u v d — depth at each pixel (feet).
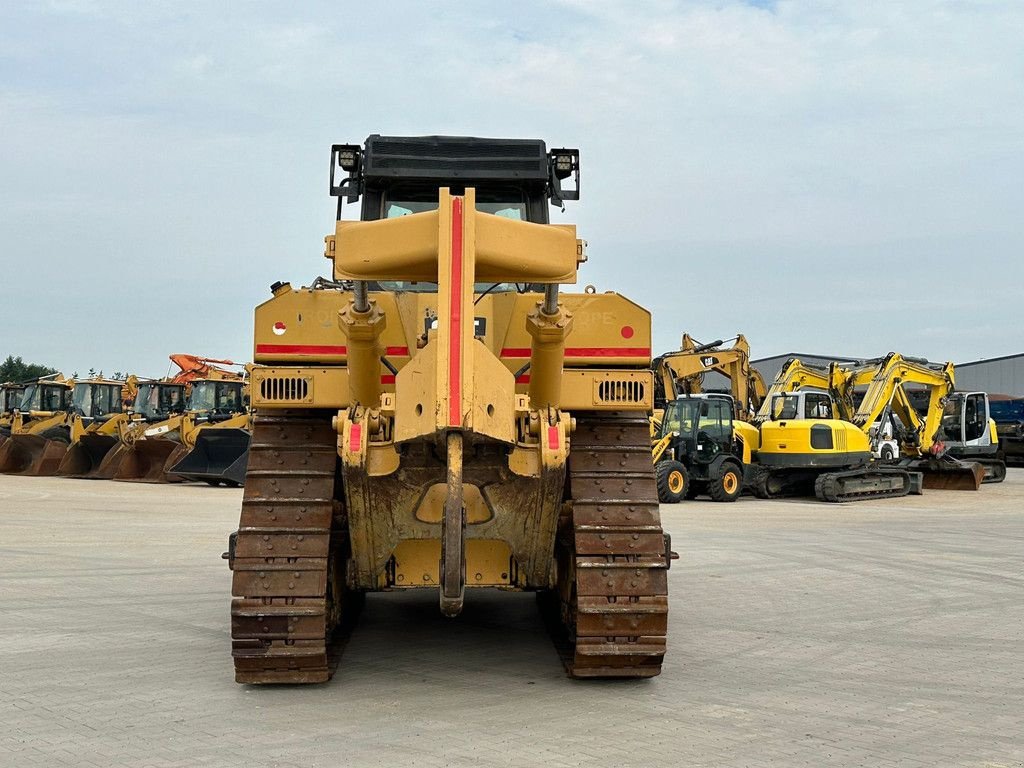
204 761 16.52
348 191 27.63
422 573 22.04
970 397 100.99
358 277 18.47
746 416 87.10
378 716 19.08
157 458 94.79
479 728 18.34
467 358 17.19
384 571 21.97
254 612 19.80
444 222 17.51
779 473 80.23
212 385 101.50
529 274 18.38
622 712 19.43
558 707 19.76
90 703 20.02
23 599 31.91
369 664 23.43
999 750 17.40
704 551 44.75
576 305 22.40
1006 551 45.52
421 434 17.62
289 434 21.66
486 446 18.90
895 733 18.34
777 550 45.34
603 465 21.34
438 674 22.45
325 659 20.54
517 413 19.13
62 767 16.26
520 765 16.30
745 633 27.37
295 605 19.93
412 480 19.11
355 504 19.53
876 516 63.72
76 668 22.94
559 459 18.33
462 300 17.33
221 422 94.84
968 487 89.30
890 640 26.61
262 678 20.62
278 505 20.63
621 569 20.34
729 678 22.33
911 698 20.83
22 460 108.99
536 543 20.90
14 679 21.94
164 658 23.94
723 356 91.81
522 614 29.84
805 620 29.27
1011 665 23.90
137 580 35.76
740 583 36.01
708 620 29.19
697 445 75.10
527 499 19.56
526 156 26.61
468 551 22.00
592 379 21.63
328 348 22.13
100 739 17.72
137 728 18.35
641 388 21.63
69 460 101.35
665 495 72.49
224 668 22.94
